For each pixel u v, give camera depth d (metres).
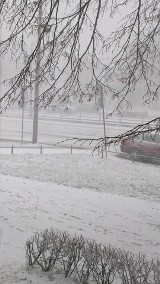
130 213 10.95
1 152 21.06
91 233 8.66
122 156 21.41
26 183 14.12
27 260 6.13
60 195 12.52
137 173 17.33
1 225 8.44
